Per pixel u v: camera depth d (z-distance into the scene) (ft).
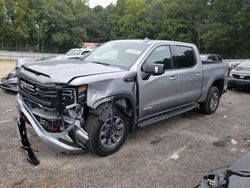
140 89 15.84
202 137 18.54
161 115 18.51
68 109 13.01
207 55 60.75
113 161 14.29
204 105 23.77
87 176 12.77
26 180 12.23
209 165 14.43
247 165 8.60
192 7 171.83
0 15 166.71
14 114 21.79
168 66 18.44
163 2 217.56
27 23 192.24
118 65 16.24
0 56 125.08
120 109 14.96
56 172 12.98
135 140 17.33
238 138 18.74
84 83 12.84
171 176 13.14
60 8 240.94
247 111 26.96
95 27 263.29
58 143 13.06
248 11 132.36
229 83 40.11
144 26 214.07
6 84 29.73
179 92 19.31
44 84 12.89
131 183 12.39
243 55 141.69
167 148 16.35
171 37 183.32
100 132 13.83
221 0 140.36
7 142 16.05
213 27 142.00
